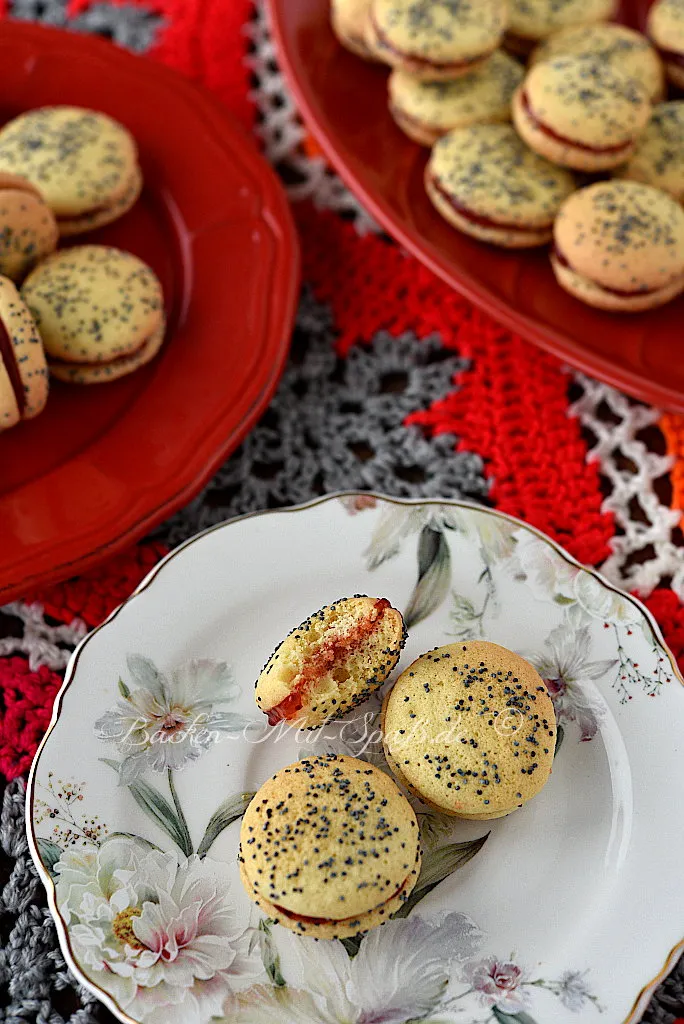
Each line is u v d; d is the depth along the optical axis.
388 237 0.66
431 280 0.64
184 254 0.64
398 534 0.55
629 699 0.52
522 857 0.50
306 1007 0.48
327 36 0.69
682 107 0.66
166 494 0.56
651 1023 0.49
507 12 0.66
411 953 0.49
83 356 0.59
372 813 0.49
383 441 0.60
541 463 0.59
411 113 0.65
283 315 0.60
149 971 0.48
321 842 0.48
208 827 0.51
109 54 0.68
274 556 0.55
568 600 0.54
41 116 0.66
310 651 0.51
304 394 0.61
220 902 0.49
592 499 0.58
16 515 0.56
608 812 0.51
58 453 0.58
